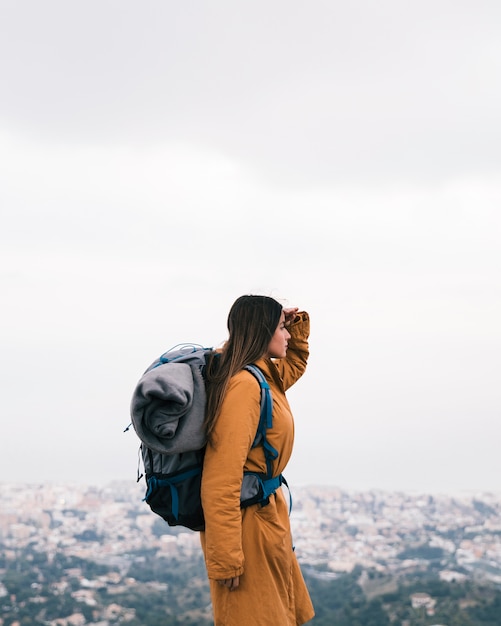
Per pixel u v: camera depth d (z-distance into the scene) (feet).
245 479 9.21
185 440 8.85
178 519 9.21
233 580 9.04
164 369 8.91
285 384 10.82
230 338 9.45
